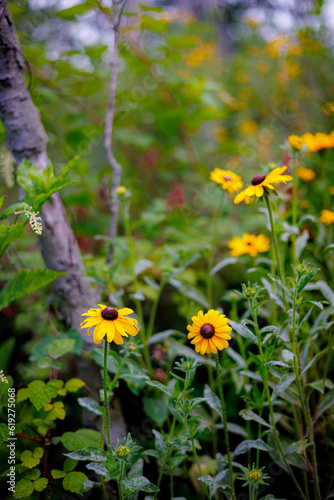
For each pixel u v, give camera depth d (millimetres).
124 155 1815
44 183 811
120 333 717
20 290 796
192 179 1784
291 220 1051
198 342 732
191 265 1398
